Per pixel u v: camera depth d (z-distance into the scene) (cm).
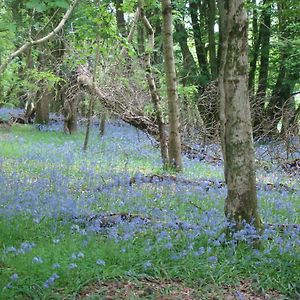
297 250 645
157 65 1919
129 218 750
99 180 1060
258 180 1180
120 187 980
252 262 599
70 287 520
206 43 2552
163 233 645
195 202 897
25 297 498
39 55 2064
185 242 643
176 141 1267
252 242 645
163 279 557
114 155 1464
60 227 699
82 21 1409
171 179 1097
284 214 853
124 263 580
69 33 1628
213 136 1634
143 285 539
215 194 962
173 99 1259
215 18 2300
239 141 655
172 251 612
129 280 546
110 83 1716
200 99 1702
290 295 548
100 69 1731
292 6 1454
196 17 2408
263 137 1725
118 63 1725
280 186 1110
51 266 545
